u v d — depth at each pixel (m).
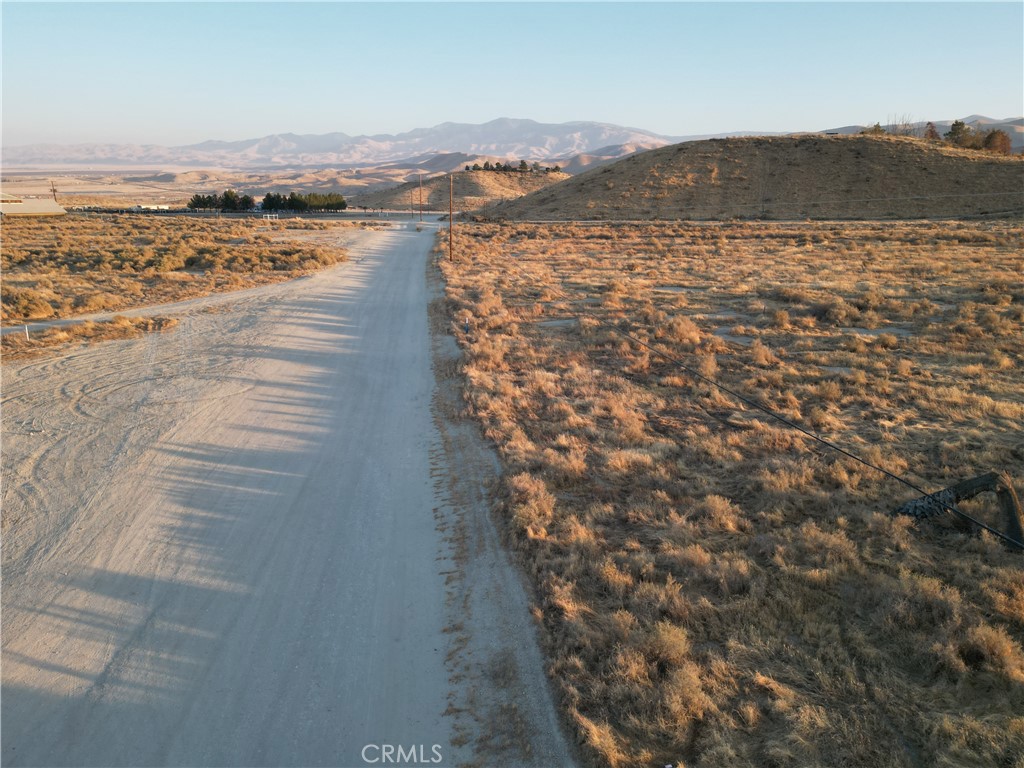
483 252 57.41
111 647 8.40
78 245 59.44
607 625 7.96
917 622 7.73
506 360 21.69
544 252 57.69
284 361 22.59
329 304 33.66
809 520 10.10
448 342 25.09
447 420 16.38
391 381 20.31
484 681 7.46
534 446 13.99
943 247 48.22
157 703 7.41
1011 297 27.73
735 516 10.51
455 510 11.63
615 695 6.83
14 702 7.48
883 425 14.45
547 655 7.73
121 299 35.06
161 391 19.22
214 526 11.49
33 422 16.77
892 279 35.59
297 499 12.48
